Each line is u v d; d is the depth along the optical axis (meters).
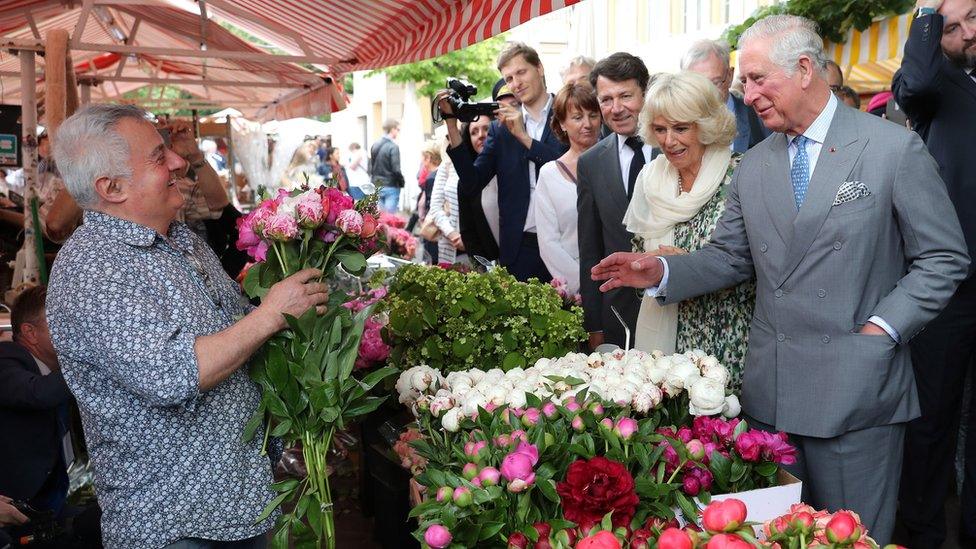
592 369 2.72
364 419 3.57
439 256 7.71
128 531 2.23
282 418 2.38
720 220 2.94
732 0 9.07
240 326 2.25
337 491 4.09
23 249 5.53
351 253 2.46
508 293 3.29
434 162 10.70
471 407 2.37
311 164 13.05
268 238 2.38
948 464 3.75
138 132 2.25
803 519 1.75
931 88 3.60
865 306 2.55
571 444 2.11
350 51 6.01
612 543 1.73
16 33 7.57
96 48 4.97
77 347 2.15
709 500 2.15
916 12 3.63
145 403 2.21
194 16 6.23
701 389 2.41
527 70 5.01
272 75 7.82
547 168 4.39
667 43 9.16
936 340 3.66
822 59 2.54
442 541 1.87
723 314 3.03
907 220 2.49
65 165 2.22
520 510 1.96
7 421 3.40
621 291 3.75
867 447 2.56
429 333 3.31
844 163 2.52
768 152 2.73
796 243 2.59
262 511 2.35
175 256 2.33
